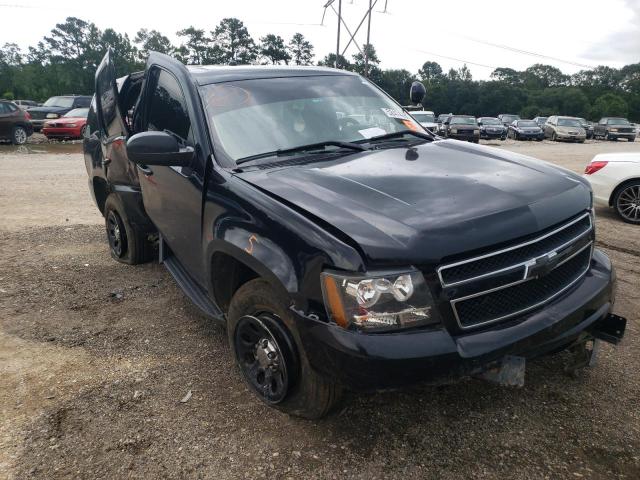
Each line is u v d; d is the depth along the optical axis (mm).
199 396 3068
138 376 3283
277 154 3201
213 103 3402
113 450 2627
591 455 2553
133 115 4418
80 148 17297
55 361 3465
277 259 2467
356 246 2225
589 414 2848
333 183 2705
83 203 8125
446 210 2422
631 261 5430
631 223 7254
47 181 10117
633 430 2717
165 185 3648
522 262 2418
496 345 2291
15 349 3619
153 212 4023
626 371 3258
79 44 101375
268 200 2623
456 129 25375
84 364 3428
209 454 2598
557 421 2797
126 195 4617
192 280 3805
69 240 6109
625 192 7270
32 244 5949
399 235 2244
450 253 2232
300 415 2711
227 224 2818
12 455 2590
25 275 4980
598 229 6883
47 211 7559
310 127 3457
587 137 35875
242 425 2807
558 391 3055
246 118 3369
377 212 2398
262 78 3736
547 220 2541
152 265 5238
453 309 2262
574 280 2750
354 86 4043
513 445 2627
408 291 2195
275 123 3398
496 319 2383
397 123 3822
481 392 3051
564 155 19641
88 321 4047
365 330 2199
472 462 2518
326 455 2578
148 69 4180
